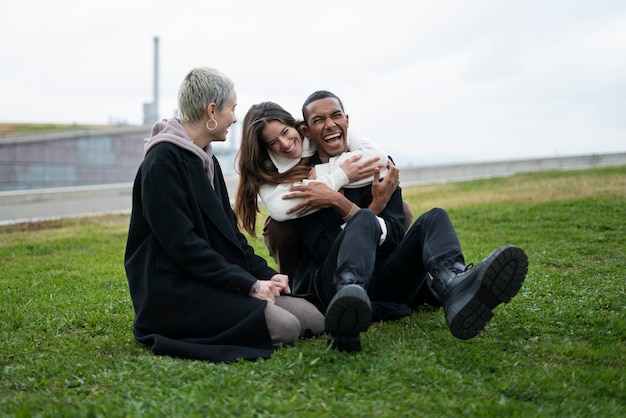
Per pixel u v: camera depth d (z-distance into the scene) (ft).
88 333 13.26
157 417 8.21
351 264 10.60
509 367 10.23
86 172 97.55
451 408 8.55
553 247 22.29
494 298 10.05
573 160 75.51
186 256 11.11
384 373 9.56
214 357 10.71
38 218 42.98
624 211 29.40
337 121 13.08
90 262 23.52
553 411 8.45
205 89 11.71
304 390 9.01
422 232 11.89
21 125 108.68
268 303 11.22
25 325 13.99
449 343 11.45
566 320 12.94
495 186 48.73
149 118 160.76
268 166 13.06
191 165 11.66
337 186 12.82
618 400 9.03
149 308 11.46
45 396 9.28
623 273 17.48
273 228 13.52
